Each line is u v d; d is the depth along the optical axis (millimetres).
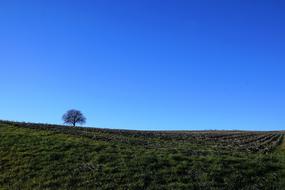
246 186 34469
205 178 35281
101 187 33719
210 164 38406
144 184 34156
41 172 36969
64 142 45594
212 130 104438
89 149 42875
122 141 50000
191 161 39219
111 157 40031
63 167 37812
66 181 34969
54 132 53719
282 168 39188
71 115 133750
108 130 70625
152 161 38906
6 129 53719
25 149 42938
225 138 71562
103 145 44844
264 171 37844
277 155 46281
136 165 37844
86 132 58906
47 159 39875
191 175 35938
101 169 37000
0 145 44344
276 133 91750
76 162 39062
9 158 40406
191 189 33406
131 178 35156
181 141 57062
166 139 58688
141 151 42750
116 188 33531
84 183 34500
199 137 69125
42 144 44750
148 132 76625
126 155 40688
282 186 34844
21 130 53562
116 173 36062
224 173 36531
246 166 38500
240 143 60531
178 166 37531
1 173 37281
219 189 33531
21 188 34250
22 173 37031
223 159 39938
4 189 34125
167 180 34875
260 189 34156
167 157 40188
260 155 44406
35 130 54625
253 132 96000
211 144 55375
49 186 34344
